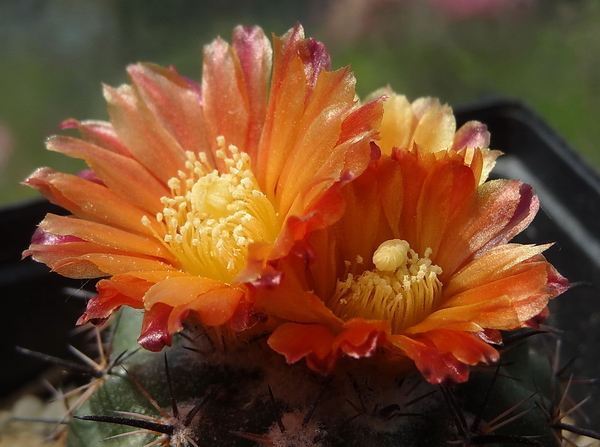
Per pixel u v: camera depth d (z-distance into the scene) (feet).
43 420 0.32
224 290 0.21
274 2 0.65
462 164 0.22
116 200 0.24
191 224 0.24
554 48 0.62
